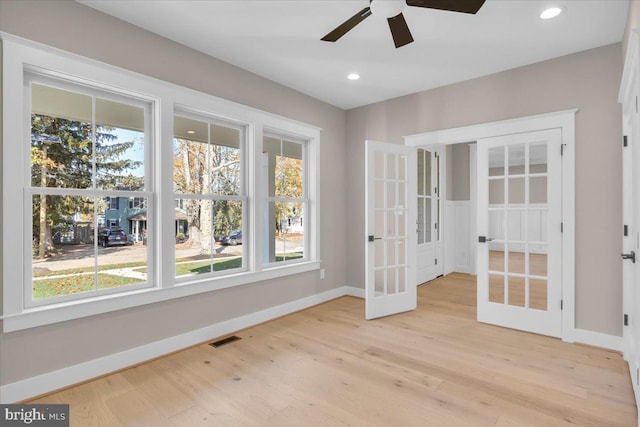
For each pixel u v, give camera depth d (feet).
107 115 8.27
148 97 8.67
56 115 7.49
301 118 13.12
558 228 10.02
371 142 11.96
